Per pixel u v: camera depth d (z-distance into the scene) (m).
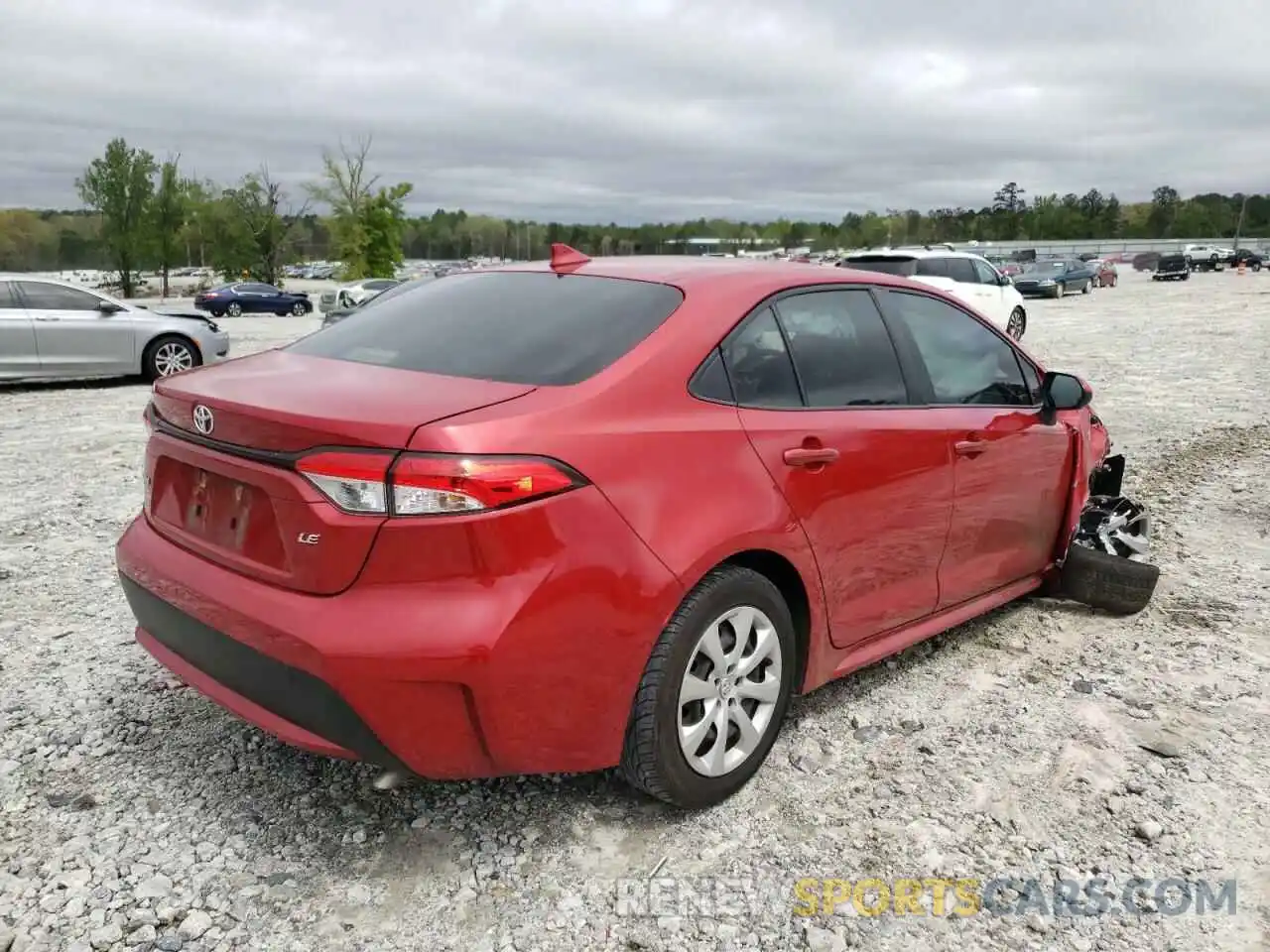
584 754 2.72
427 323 3.34
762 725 3.14
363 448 2.47
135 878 2.71
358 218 61.47
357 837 2.92
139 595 3.06
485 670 2.46
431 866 2.80
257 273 68.19
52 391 12.84
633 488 2.70
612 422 2.73
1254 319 23.50
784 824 3.01
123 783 3.17
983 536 4.06
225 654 2.72
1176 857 2.87
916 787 3.21
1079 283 39.00
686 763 2.90
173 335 13.67
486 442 2.48
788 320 3.34
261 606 2.60
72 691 3.78
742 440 3.00
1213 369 14.12
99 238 56.06
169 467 3.04
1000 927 2.59
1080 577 4.69
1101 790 3.20
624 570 2.65
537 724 2.60
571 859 2.84
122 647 4.21
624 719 2.76
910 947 2.51
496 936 2.53
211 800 3.09
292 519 2.56
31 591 4.87
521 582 2.50
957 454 3.80
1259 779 3.27
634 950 2.49
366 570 2.48
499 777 3.25
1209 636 4.46
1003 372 4.28
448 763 2.59
